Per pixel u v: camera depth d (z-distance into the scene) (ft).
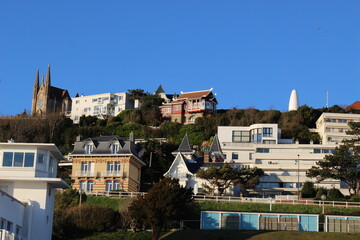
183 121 595.06
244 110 568.82
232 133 513.04
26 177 206.18
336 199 337.72
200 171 362.53
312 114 557.74
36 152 212.43
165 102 647.97
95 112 650.02
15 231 192.75
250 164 435.12
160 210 272.72
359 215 289.94
